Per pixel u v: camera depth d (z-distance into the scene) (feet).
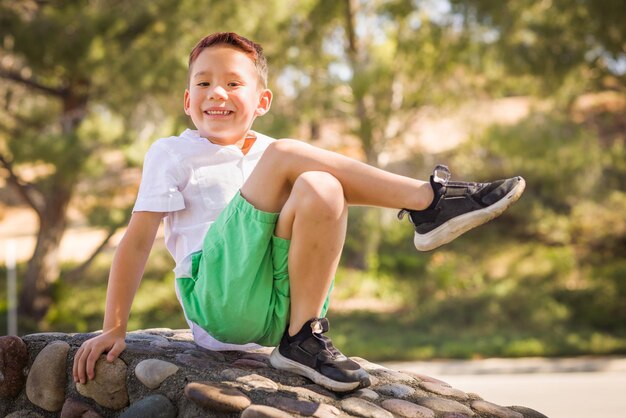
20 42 32.19
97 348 7.42
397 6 38.83
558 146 35.19
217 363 7.68
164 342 8.37
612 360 33.27
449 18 38.68
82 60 32.50
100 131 33.73
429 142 48.24
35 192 42.34
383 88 40.88
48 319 40.52
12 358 8.08
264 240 7.04
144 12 33.24
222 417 6.77
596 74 36.81
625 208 42.04
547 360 34.09
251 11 35.94
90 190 37.01
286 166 7.00
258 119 36.24
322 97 39.27
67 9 33.94
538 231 46.62
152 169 7.70
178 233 7.84
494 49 36.96
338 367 7.16
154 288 43.45
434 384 8.44
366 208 42.75
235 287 7.11
